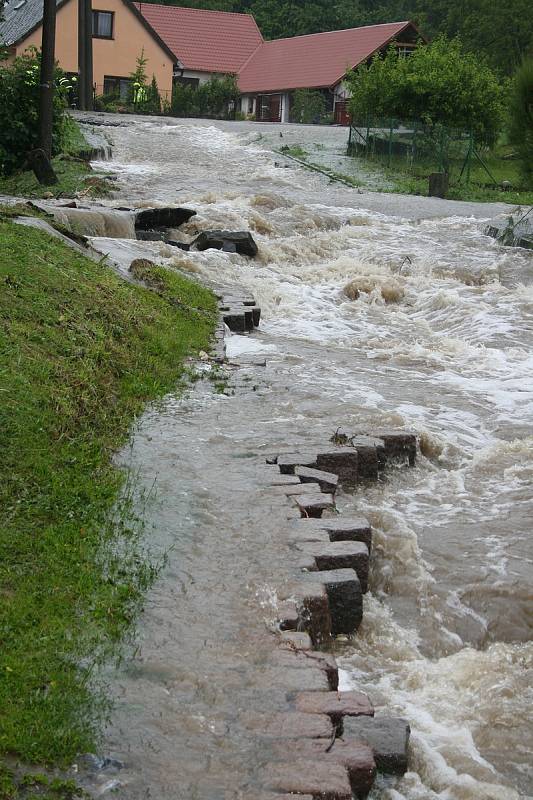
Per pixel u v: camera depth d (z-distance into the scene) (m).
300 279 18.23
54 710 4.38
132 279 13.90
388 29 59.72
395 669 5.76
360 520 6.86
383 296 17.50
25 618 5.10
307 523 6.77
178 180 29.25
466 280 19.31
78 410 8.26
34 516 6.30
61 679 4.62
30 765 4.09
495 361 13.34
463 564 7.12
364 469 8.56
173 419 9.09
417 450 9.20
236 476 7.66
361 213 25.09
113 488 7.00
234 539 6.48
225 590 5.77
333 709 4.66
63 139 30.66
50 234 13.88
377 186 31.34
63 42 53.84
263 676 4.89
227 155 35.25
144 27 55.03
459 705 5.43
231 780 4.12
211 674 4.88
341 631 6.08
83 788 4.01
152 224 19.66
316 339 14.03
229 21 69.19
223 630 5.32
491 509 8.12
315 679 4.88
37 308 9.95
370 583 6.89
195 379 10.54
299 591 5.79
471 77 35.72
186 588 5.76
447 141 34.34
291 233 22.48
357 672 5.68
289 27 78.25
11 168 27.20
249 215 22.36
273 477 7.66
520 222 23.64
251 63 66.56
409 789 4.48
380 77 35.91
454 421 10.38
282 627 5.42
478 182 34.03
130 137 37.59
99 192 25.28
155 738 4.36
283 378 11.19
